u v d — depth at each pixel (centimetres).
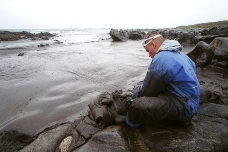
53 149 268
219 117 285
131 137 245
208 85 490
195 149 215
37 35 4109
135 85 526
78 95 487
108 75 686
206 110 307
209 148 217
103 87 548
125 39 2639
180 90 218
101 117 287
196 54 743
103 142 242
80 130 294
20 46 1867
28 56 1212
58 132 307
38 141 287
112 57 1116
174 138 233
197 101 230
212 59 736
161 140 233
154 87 220
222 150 217
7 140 307
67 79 645
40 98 474
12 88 561
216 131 244
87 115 335
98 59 1050
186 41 1742
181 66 207
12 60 1063
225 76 593
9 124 346
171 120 263
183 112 223
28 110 407
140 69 775
